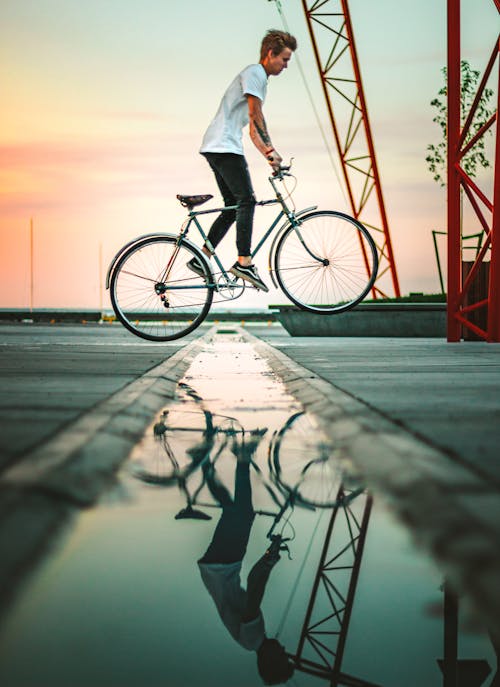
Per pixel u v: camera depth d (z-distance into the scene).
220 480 1.49
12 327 9.76
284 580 0.95
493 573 0.90
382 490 1.40
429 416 1.94
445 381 2.80
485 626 0.81
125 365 3.50
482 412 2.00
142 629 0.80
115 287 4.44
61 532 1.14
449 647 0.76
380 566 1.00
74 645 0.76
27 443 1.57
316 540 1.12
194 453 1.75
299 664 0.72
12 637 0.78
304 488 1.43
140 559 1.03
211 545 1.09
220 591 0.91
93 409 2.05
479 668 0.72
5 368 3.30
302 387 2.78
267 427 2.10
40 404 2.13
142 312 4.44
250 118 4.10
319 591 0.91
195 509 1.28
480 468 1.34
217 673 0.70
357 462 1.61
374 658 0.74
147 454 1.73
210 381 3.29
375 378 2.93
